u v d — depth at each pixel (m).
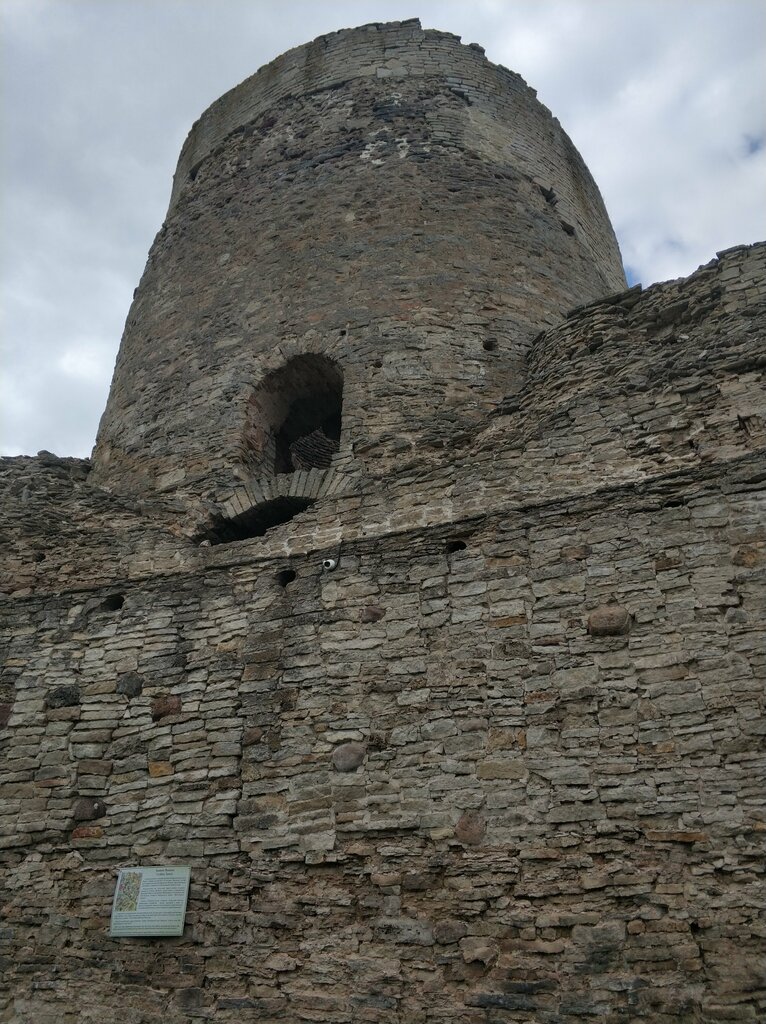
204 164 14.99
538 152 14.26
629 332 9.38
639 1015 5.57
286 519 10.26
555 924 6.02
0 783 8.09
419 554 7.99
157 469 10.98
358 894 6.59
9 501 10.30
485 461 8.41
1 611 9.19
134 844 7.45
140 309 13.46
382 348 10.80
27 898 7.47
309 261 12.01
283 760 7.36
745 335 8.20
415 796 6.82
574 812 6.34
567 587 7.27
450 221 12.27
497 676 7.08
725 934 5.62
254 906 6.83
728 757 6.14
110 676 8.42
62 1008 6.90
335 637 7.79
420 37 14.91
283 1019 6.31
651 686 6.60
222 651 8.18
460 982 6.05
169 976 6.76
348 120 13.86
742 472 7.17
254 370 11.21
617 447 7.99
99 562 9.47
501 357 10.91
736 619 6.59
